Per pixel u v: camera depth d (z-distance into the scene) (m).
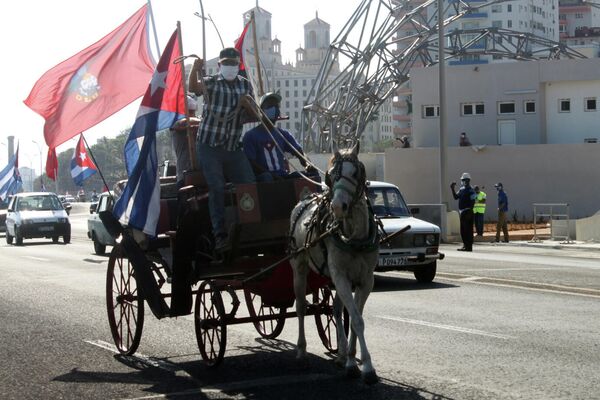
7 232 41.72
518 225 44.62
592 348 10.27
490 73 57.69
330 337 10.76
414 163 53.44
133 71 11.88
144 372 9.62
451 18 68.62
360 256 8.65
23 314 14.51
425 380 8.68
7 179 57.03
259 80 11.43
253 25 11.54
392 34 65.25
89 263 26.45
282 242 10.14
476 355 9.96
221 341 9.49
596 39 174.75
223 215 9.88
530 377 8.70
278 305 10.62
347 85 65.06
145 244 10.92
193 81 10.02
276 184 9.79
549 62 56.62
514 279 18.42
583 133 56.91
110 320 11.17
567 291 16.11
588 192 51.28
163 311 10.01
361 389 8.38
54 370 9.78
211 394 8.44
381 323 12.52
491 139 57.88
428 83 58.78
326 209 8.90
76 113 11.68
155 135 10.44
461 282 18.11
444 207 34.28
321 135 65.62
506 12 164.38
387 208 19.05
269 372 9.40
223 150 10.09
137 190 10.38
